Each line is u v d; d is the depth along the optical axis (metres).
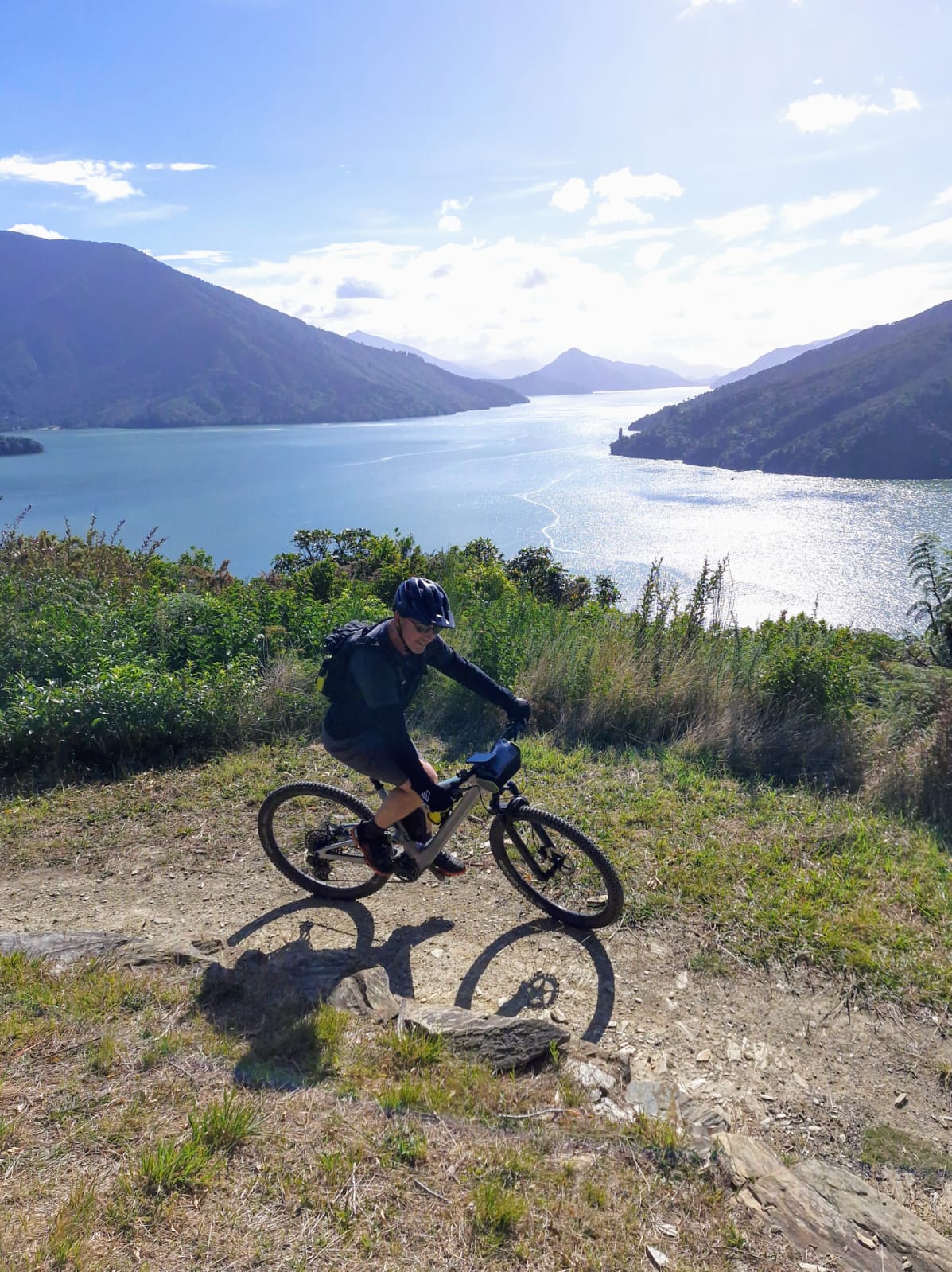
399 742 3.28
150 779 5.76
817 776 5.73
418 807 3.74
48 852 4.81
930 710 6.16
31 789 5.59
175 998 3.09
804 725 6.15
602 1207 2.14
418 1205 2.06
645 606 8.05
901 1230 2.24
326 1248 1.90
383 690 3.27
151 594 8.99
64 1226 1.86
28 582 9.07
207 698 6.37
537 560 21.70
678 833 4.77
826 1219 2.23
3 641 7.30
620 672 6.89
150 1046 2.71
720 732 6.12
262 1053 2.72
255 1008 3.12
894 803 5.25
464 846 4.76
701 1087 2.95
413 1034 2.90
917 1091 2.93
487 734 6.58
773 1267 2.04
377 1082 2.61
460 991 3.53
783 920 3.85
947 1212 2.44
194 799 5.44
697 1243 2.07
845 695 6.30
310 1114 2.39
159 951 3.50
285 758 6.07
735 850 4.55
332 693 3.52
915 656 7.92
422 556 13.95
